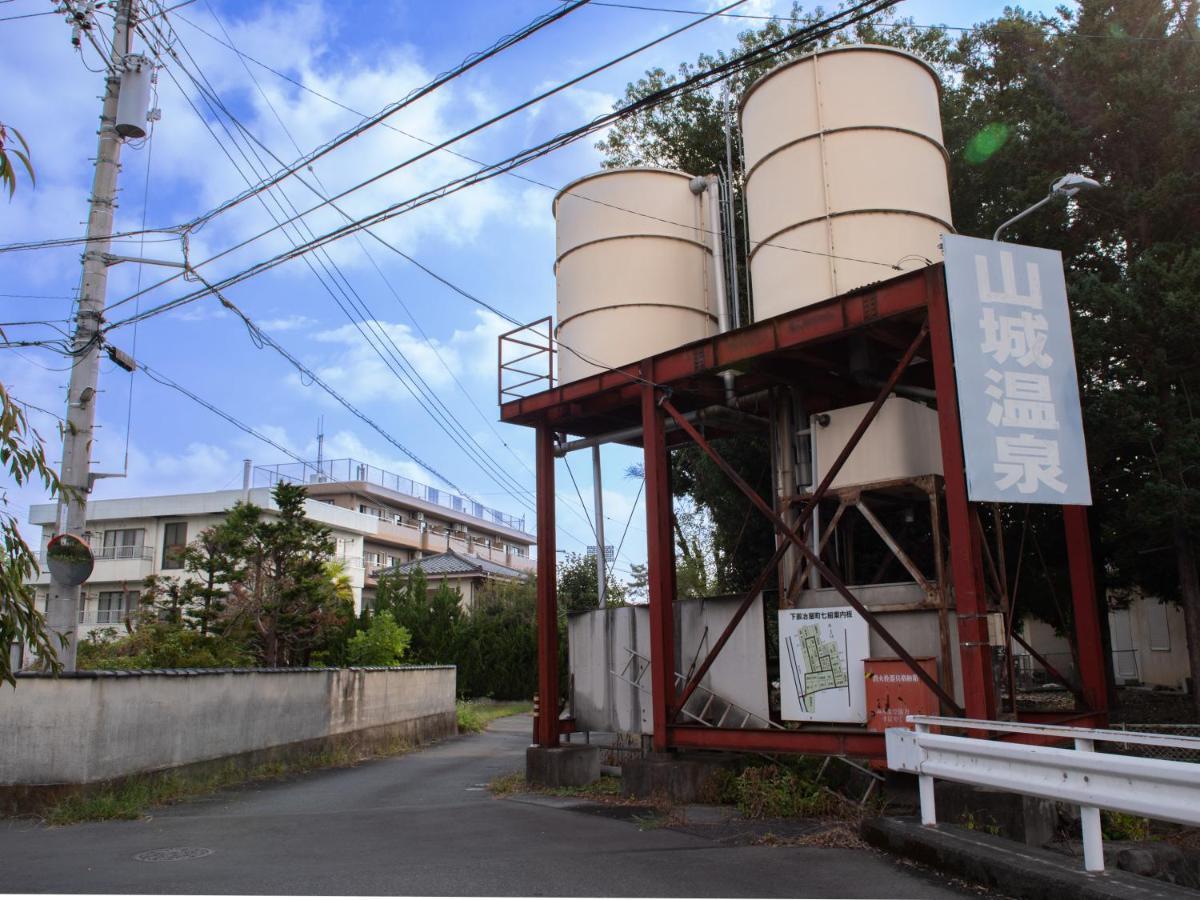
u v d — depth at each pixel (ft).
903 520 42.55
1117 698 61.00
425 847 26.94
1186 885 23.91
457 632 127.24
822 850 25.53
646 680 43.78
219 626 74.38
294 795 42.63
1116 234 55.98
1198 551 49.60
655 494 40.81
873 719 32.78
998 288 30.96
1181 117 49.60
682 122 80.53
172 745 43.06
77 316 43.68
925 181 38.19
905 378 41.16
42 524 126.93
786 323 36.42
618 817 33.37
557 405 46.32
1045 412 30.58
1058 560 58.34
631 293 46.75
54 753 36.19
